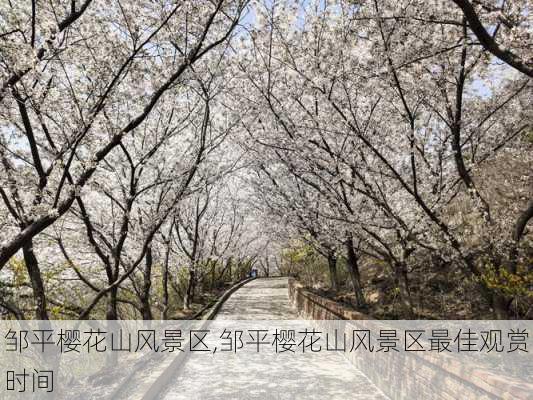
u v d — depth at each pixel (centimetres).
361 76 636
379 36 620
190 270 1534
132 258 941
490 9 470
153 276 1345
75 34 633
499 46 392
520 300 681
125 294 1140
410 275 1106
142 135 913
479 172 852
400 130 782
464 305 883
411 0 580
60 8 577
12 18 458
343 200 793
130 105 788
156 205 971
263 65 764
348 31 661
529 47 471
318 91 677
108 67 645
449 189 772
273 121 822
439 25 618
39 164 540
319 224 1002
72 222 831
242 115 843
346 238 975
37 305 576
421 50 614
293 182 1034
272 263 5072
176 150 1020
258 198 1440
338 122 710
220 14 693
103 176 773
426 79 654
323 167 746
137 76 710
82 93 633
